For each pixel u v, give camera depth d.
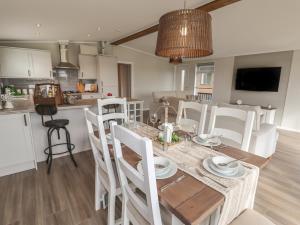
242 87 5.78
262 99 5.43
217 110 1.84
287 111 4.96
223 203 0.90
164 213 1.15
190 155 1.34
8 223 1.64
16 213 1.76
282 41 4.36
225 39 4.80
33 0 2.52
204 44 1.19
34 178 2.35
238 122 2.37
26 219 1.69
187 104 2.20
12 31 3.86
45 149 2.64
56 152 2.91
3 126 2.29
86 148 3.22
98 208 1.80
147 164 0.77
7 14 2.91
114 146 1.07
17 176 2.39
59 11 3.02
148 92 7.55
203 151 1.41
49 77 4.82
